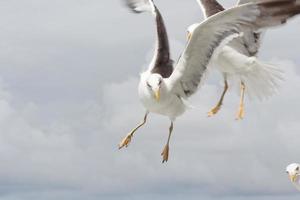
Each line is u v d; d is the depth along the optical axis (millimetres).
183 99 17078
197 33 15969
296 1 15180
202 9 19938
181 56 16516
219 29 15852
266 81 20406
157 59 17297
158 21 17594
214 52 16125
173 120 17406
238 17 15555
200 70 16672
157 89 16406
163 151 17766
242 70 20172
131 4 18328
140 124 17734
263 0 15344
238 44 20156
